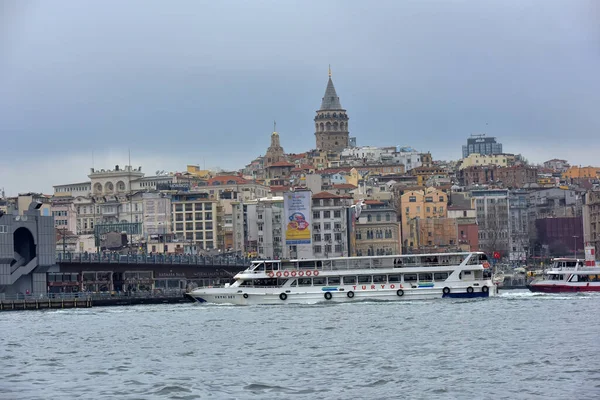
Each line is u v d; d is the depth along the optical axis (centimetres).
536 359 17525
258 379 16125
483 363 17212
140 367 17775
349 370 16825
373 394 14650
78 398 14762
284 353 19200
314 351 19375
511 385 15100
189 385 15662
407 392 14738
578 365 16750
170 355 19338
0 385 15975
